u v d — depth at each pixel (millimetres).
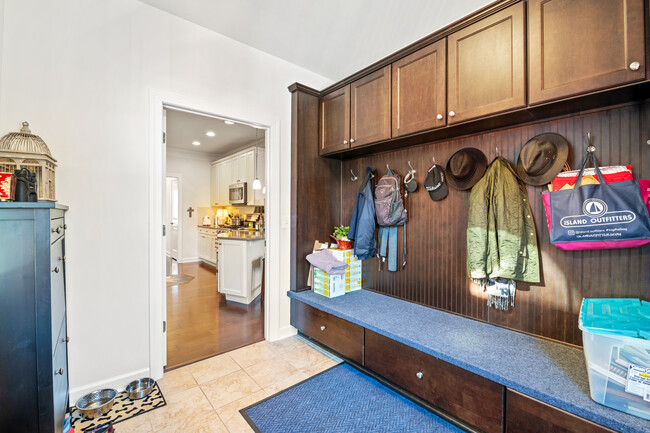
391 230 2465
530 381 1283
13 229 1130
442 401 1569
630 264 1451
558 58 1379
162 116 2129
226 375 2092
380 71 2199
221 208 6887
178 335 2766
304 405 1767
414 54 1964
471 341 1677
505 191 1764
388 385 1895
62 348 1499
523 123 1751
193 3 2004
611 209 1403
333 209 2953
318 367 2207
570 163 1608
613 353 1116
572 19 1339
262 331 2883
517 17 1498
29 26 1643
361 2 1988
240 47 2467
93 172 1826
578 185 1516
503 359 1474
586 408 1114
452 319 2014
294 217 2695
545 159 1640
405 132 2021
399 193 2371
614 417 1065
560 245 1558
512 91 1520
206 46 2281
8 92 1583
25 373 1145
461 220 2068
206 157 7121
